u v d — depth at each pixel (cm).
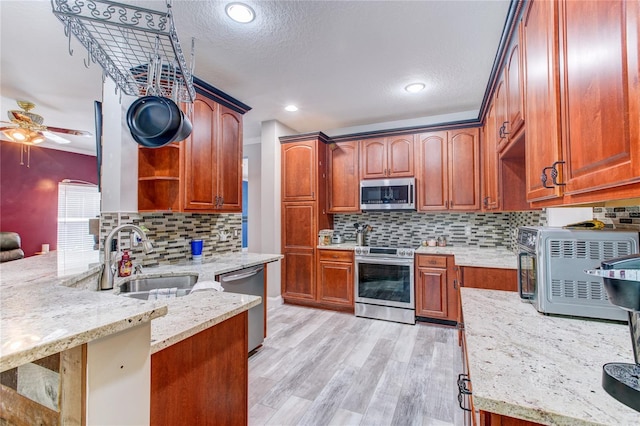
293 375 220
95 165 574
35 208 492
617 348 90
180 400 104
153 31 117
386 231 392
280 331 302
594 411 62
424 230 373
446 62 232
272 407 185
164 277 203
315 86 274
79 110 338
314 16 179
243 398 134
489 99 261
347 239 414
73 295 81
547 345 93
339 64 235
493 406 66
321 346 267
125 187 213
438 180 338
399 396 195
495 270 241
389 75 253
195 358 110
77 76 252
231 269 224
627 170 64
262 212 390
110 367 65
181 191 223
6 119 354
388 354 252
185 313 117
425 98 303
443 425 169
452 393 198
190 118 222
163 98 133
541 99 117
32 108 323
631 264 69
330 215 410
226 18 179
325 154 395
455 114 349
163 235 239
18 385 75
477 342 95
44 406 69
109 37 170
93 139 466
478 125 322
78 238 539
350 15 178
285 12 175
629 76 63
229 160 273
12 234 442
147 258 226
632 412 62
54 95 295
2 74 249
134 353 71
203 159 243
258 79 259
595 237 113
